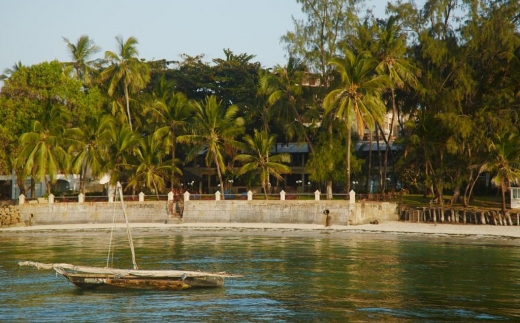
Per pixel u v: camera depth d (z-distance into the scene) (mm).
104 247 76562
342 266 60281
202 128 111562
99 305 45062
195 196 109750
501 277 54438
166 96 124438
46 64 113062
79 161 108188
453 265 60656
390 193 112000
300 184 135000
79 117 114375
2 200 121750
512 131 96562
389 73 103438
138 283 49438
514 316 41875
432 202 106312
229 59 158875
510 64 99375
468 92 100688
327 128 114188
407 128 108875
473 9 102500
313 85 117562
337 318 41562
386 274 56000
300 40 110000
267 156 111812
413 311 43125
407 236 86250
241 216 103438
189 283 49906
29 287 51094
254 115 124625
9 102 109562
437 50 100438
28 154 105812
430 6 105625
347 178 101625
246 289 49906
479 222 95875
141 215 106938
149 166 110250
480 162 100062
